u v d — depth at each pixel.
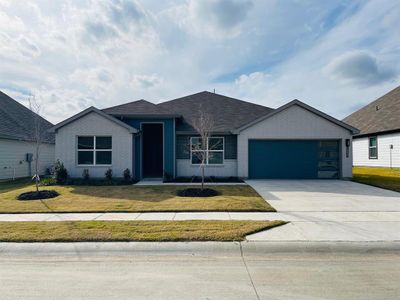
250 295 3.56
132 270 4.41
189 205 8.68
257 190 11.98
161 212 7.91
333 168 16.48
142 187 12.83
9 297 3.58
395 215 7.52
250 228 6.12
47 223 6.68
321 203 9.16
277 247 5.25
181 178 16.27
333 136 16.19
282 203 9.16
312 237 5.62
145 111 15.96
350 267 4.49
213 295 3.57
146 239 5.50
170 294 3.61
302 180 15.84
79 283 3.97
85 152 15.16
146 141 18.44
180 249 5.25
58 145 14.99
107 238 5.55
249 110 19.42
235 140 16.94
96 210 8.09
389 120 22.45
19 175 18.56
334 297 3.49
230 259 4.88
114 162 14.98
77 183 13.87
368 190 11.99
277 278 4.08
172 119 16.11
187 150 16.94
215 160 16.95
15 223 6.70
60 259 4.94
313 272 4.29
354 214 7.64
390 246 5.24
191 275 4.21
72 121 14.96
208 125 15.20
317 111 16.11
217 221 6.78
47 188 12.54
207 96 21.45
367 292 3.62
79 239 5.52
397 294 3.57
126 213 7.79
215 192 11.02
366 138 25.20
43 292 3.70
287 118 16.28
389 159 22.17
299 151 16.52
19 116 21.00
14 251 5.23
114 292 3.68
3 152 17.02
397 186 12.91
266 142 16.56
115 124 15.02
